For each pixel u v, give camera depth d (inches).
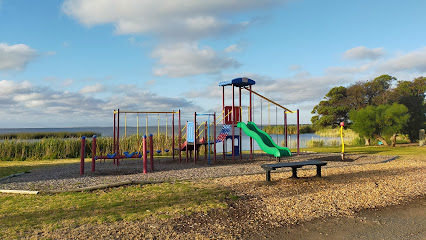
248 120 598.5
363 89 1243.2
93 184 311.3
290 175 355.6
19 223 184.2
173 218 193.8
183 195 256.7
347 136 1487.5
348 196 251.9
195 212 207.2
